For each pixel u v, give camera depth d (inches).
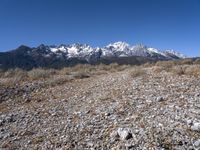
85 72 1173.7
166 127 378.6
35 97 716.7
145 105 512.7
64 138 393.1
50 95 730.2
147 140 342.6
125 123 415.8
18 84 868.0
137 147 329.1
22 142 401.7
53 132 426.0
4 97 717.9
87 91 735.1
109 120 443.8
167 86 676.7
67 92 754.2
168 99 543.5
